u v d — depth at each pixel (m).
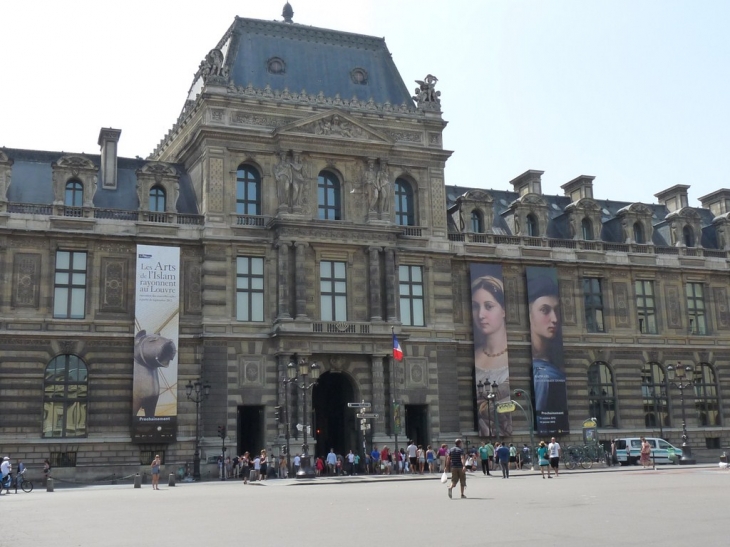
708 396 87.19
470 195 80.94
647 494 36.72
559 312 80.31
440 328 75.38
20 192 68.31
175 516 31.53
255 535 24.14
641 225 88.25
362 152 74.75
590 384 82.12
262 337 69.12
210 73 71.88
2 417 62.88
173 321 67.12
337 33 81.69
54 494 51.06
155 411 65.50
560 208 90.31
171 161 80.75
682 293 87.88
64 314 66.00
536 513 28.72
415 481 58.25
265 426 68.25
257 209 72.31
